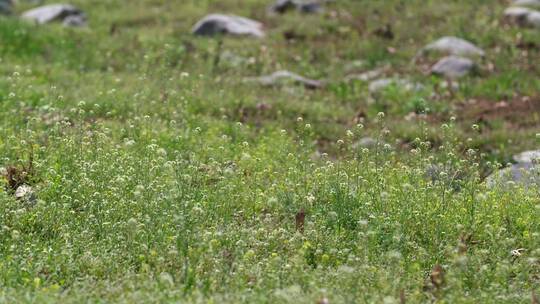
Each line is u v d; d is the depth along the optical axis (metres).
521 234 10.31
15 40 22.92
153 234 9.44
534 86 21.12
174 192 10.01
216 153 13.29
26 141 12.90
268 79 21.06
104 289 8.15
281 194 10.98
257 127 17.02
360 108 18.89
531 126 18.31
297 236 9.51
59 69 20.55
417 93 20.47
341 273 8.38
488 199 11.11
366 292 8.09
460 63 22.12
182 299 7.64
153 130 14.07
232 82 20.41
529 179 12.78
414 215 10.25
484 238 10.02
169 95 16.84
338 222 10.15
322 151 16.16
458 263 8.66
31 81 18.47
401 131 17.17
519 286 8.73
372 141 16.08
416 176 11.63
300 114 18.08
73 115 14.73
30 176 11.50
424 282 8.88
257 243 9.45
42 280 8.45
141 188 9.94
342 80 21.72
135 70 21.62
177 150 12.94
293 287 7.82
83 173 10.80
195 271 8.52
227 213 10.32
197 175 11.34
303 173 11.72
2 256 9.00
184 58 23.03
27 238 9.49
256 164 12.79
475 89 20.75
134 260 8.98
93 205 9.95
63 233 9.53
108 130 13.24
